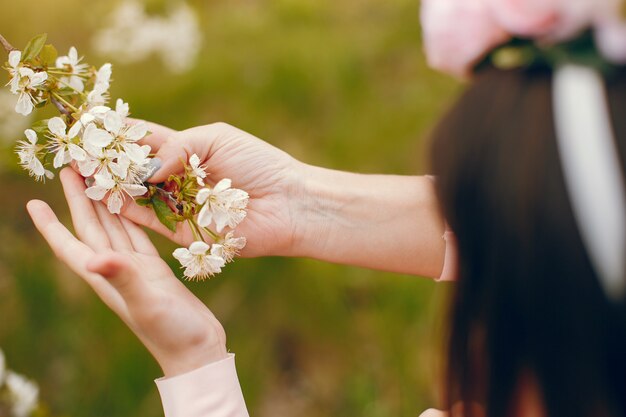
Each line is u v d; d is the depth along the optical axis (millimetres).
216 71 1352
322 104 1366
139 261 693
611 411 567
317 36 1461
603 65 557
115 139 689
